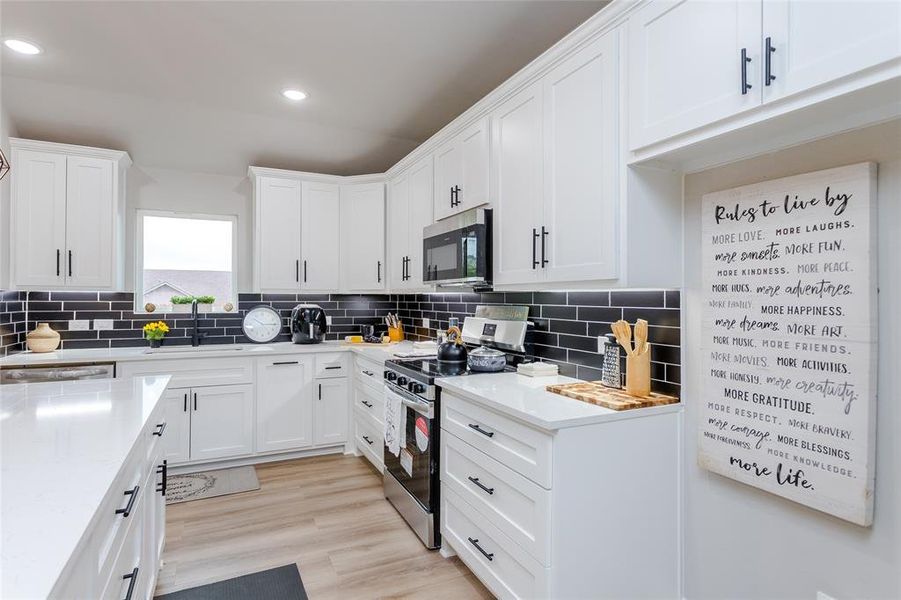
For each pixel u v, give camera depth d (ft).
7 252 9.90
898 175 3.91
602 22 5.58
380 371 10.23
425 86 9.62
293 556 7.42
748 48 4.08
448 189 9.25
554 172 6.36
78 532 2.55
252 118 11.14
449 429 7.18
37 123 10.40
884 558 4.00
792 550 4.70
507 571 5.73
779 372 4.70
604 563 5.33
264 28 7.61
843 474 4.17
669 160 5.41
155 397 5.76
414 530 8.13
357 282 13.10
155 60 8.60
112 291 10.95
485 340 9.34
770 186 4.77
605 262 5.55
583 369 7.34
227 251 13.17
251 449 11.44
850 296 4.14
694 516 5.70
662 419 5.69
